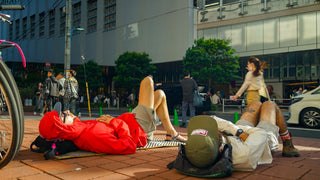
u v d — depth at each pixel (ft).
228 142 8.25
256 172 8.12
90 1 121.39
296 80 70.90
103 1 115.34
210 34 84.69
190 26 86.53
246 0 77.56
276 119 10.65
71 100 24.76
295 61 71.20
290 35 69.87
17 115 6.78
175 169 8.38
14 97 6.75
